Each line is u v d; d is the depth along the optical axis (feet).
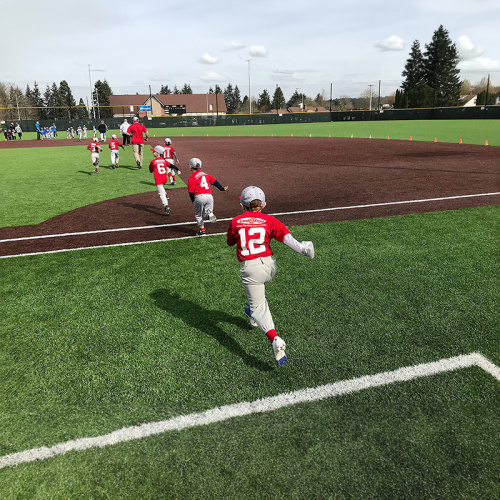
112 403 10.84
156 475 8.68
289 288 17.30
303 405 10.66
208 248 22.68
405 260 20.17
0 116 298.97
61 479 8.61
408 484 8.38
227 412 10.46
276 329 14.21
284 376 11.85
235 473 8.69
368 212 29.48
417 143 82.53
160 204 34.71
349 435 9.65
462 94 328.29
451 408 10.47
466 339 13.46
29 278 18.92
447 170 47.78
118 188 42.06
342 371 12.01
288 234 12.03
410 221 26.81
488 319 14.62
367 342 13.39
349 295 16.60
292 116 200.03
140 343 13.56
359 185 40.04
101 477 8.65
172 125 184.75
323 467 8.79
